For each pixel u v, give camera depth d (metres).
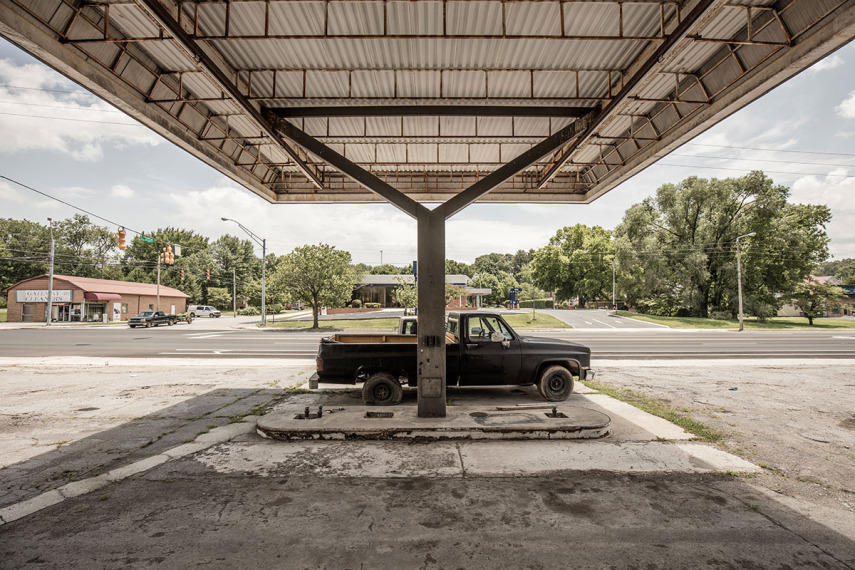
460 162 10.18
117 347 19.05
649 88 6.97
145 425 6.50
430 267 6.29
